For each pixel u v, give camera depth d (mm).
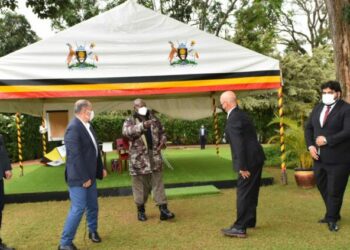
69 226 4688
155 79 8469
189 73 8547
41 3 13898
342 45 9023
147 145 5977
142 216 6172
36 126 19766
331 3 9180
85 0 24828
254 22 24906
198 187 8320
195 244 4973
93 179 4871
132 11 8516
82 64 8352
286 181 8836
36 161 18672
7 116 18750
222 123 25688
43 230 5906
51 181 9805
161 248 4887
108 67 8398
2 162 5086
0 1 13664
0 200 4969
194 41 8594
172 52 8539
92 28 8406
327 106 5363
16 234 5719
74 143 4672
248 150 5039
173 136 25828
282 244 4832
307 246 4730
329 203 5324
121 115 24734
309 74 24906
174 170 10734
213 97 14109
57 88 8242
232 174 9578
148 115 6059
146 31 8508
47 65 8250
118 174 10344
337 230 5285
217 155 15328
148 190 6223
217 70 8602
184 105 14617
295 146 9273
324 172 5461
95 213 5168
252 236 5184
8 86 8102
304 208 6590
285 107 24125
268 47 26047
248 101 23750
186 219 6145
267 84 8703
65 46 8312
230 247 4797
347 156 5188
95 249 4922
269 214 6254
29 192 8125
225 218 6133
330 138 5188
